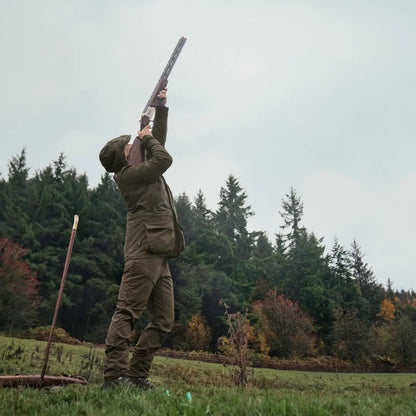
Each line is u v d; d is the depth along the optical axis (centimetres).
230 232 7119
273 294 4147
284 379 1275
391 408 250
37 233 4178
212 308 4475
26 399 298
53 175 5619
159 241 396
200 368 1305
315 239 6312
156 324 407
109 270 4156
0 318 3069
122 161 427
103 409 253
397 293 7906
